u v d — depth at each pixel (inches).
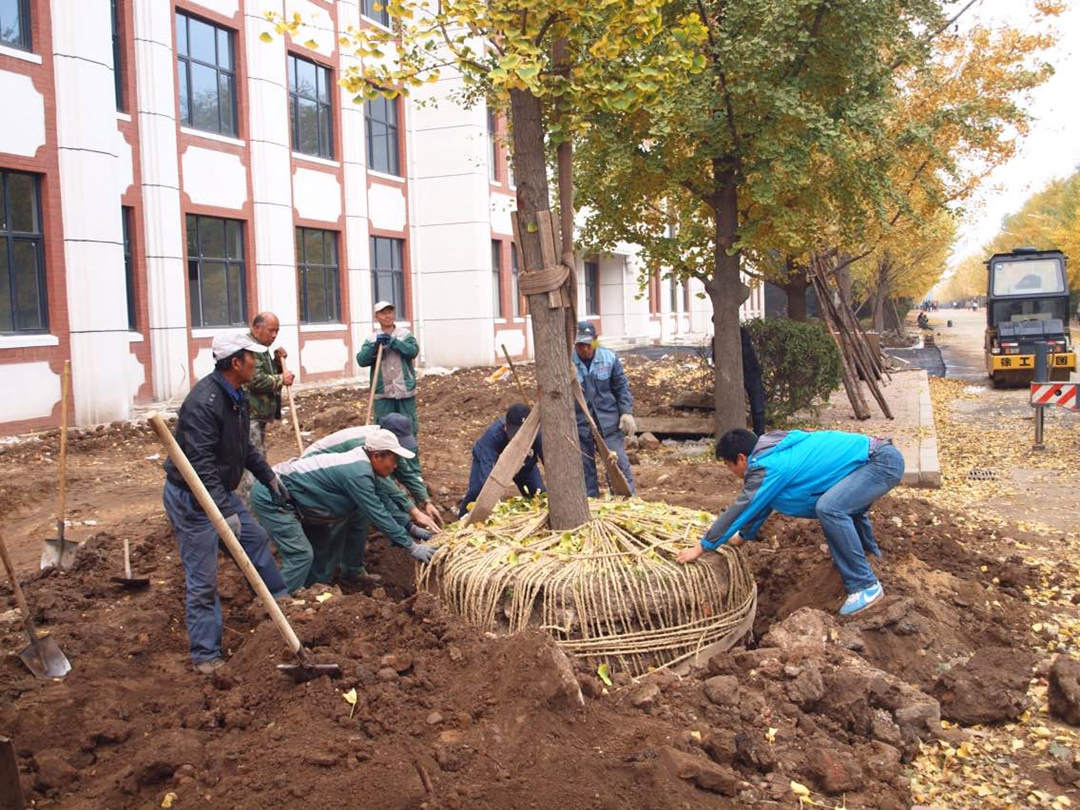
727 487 384.2
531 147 216.4
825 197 466.0
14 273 545.3
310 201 837.8
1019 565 273.9
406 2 228.5
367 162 941.8
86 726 165.5
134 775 148.4
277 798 140.9
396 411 390.6
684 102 395.5
